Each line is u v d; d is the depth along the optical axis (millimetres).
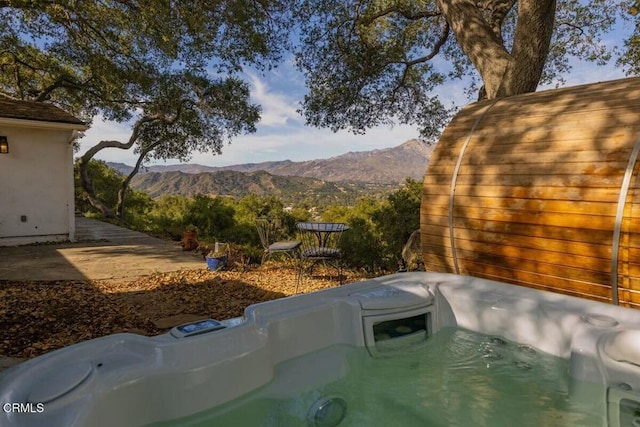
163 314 3830
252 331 1999
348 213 8969
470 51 5500
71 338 3139
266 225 6742
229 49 10086
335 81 8758
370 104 9016
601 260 2209
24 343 2994
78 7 9656
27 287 4531
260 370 1943
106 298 4285
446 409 1883
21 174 7402
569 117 2582
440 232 3195
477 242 2914
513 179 2684
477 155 2992
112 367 1563
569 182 2375
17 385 1349
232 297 4508
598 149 2309
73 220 7973
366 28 8273
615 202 2152
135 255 6699
